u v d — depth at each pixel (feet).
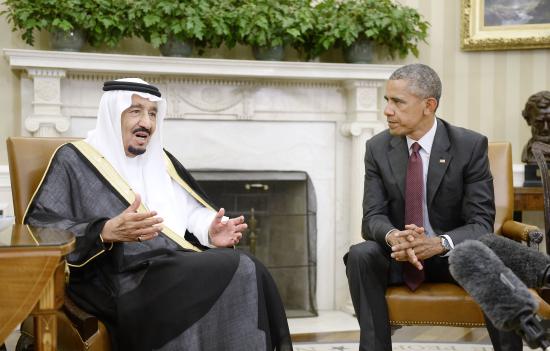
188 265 6.84
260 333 6.77
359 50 13.52
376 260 7.80
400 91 8.11
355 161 13.75
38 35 12.63
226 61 12.55
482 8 14.40
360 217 13.76
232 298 6.81
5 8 12.49
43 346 5.53
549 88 14.64
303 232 13.98
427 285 8.13
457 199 8.36
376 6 13.38
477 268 2.82
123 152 7.86
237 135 13.67
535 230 8.68
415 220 8.36
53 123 12.01
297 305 13.99
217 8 12.63
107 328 6.76
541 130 13.24
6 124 12.51
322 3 13.42
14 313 5.11
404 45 13.83
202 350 6.77
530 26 14.35
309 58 13.75
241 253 7.15
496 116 14.71
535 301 2.71
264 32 12.65
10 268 5.12
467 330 12.44
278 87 13.74
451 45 14.67
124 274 7.06
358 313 7.81
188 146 13.43
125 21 12.23
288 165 13.98
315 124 14.08
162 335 6.67
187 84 13.20
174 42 12.53
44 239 5.54
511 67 14.66
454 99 14.70
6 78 12.48
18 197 7.88
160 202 8.04
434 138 8.48
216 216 7.97
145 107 7.84
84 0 11.98
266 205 13.83
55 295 5.59
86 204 7.54
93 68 12.03
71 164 7.63
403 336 12.01
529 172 13.26
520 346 7.41
